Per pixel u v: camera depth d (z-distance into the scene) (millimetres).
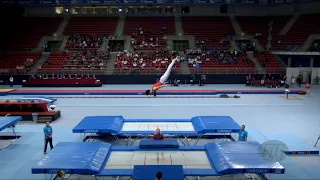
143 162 10055
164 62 35406
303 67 35156
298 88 31344
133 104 23250
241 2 42812
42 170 9062
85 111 20766
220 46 39500
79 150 10484
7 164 11523
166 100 24984
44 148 12766
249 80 32938
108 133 13875
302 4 44062
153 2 43375
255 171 9102
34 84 32219
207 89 29922
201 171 9266
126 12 47812
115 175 9062
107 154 10523
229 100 24969
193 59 36000
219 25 44062
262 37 41000
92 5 46469
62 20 45062
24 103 18500
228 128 13250
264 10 46812
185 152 10953
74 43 39594
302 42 37750
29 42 40375
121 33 42156
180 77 34062
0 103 18391
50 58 36438
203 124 13930
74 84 32219
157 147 11227
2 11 43031
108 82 34188
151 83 34219
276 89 30203
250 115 19531
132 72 34156
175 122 15180
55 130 15953
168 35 41875
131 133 13242
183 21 45125
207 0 42969
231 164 9328
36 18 45312
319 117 18906
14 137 14852
